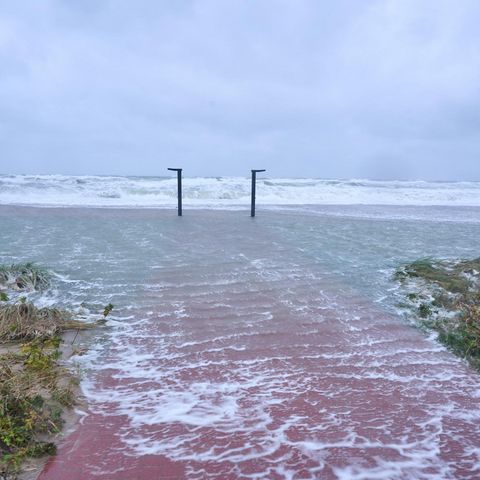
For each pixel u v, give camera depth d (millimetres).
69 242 8430
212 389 3211
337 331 4305
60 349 3807
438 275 6051
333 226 11359
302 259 7262
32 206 15633
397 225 11977
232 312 4762
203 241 8758
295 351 3848
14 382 2988
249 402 3049
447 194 24969
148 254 7445
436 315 4703
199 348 3879
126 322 4449
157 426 2771
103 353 3760
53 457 2461
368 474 2385
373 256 7605
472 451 2580
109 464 2422
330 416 2896
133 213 13719
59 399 2951
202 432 2719
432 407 3025
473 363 3670
